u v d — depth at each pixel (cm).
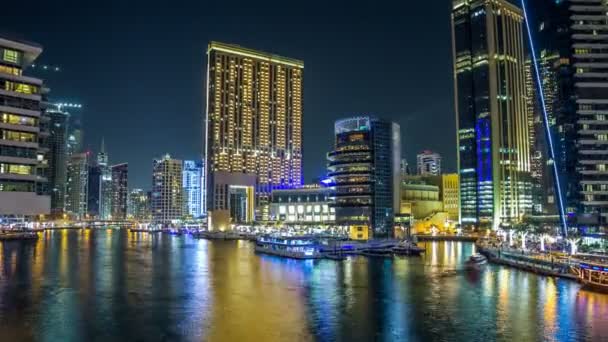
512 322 6519
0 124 13300
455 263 14162
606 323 6444
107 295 8412
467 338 5831
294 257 15900
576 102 16938
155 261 14500
